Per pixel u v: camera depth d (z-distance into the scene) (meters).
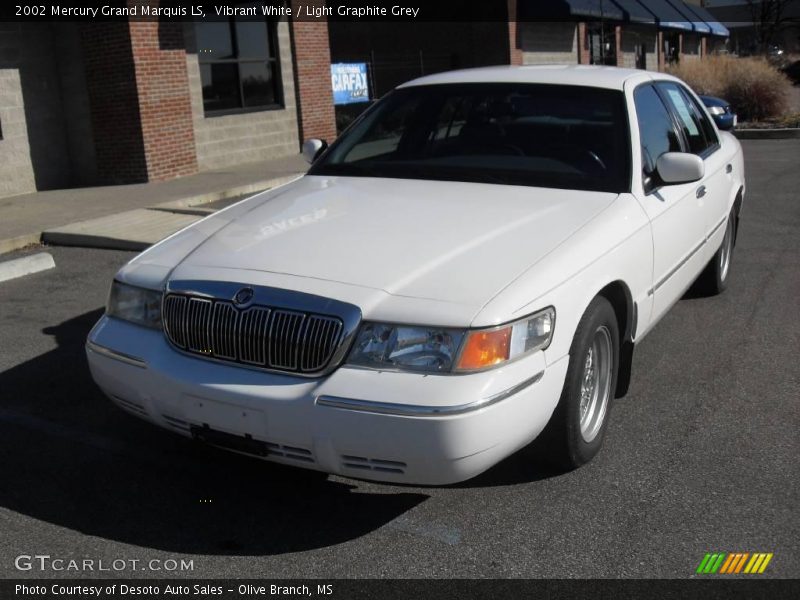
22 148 13.12
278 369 3.45
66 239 9.19
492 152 4.81
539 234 3.93
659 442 4.40
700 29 34.59
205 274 3.69
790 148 17.39
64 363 5.55
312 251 3.76
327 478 4.07
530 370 3.41
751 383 5.17
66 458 4.24
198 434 3.63
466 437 3.22
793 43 51.97
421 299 3.38
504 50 23.92
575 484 3.98
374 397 3.24
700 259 5.81
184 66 14.14
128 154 13.64
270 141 16.58
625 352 4.52
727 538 3.53
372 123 5.32
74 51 13.52
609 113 4.84
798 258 8.18
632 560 3.39
